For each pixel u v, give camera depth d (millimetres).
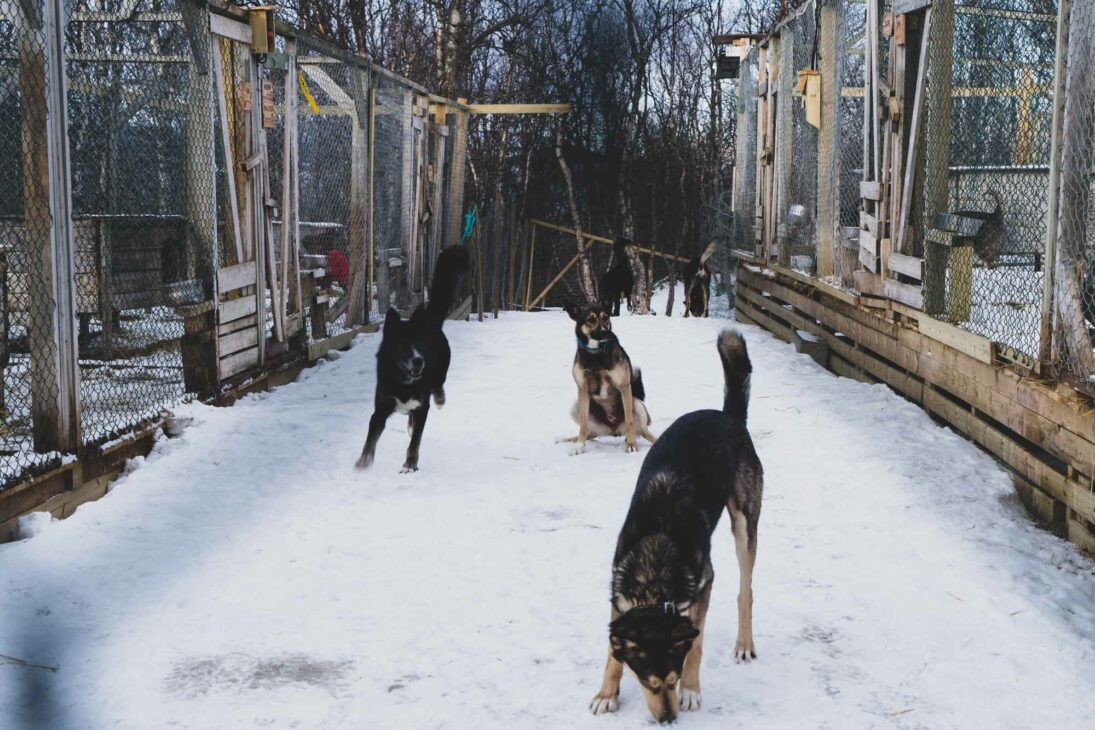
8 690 3352
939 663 3623
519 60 28219
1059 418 5211
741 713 3295
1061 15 5223
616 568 3443
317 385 9062
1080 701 3330
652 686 3100
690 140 30031
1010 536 4938
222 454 6445
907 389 8055
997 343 6133
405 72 21188
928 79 7688
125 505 5391
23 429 6258
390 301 13281
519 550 4828
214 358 7668
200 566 4590
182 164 9219
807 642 3814
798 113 12273
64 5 5309
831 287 10117
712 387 8867
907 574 4461
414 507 5516
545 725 3229
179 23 8711
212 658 3662
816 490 5680
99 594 4242
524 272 22250
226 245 8320
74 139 9078
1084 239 5270
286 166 9375
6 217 7426
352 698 3377
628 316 15711
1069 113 5172
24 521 4895
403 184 13516
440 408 8117
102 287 8312
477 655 3713
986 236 7367
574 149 29094
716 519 3633
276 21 8625
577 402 7047
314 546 4875
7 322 6684
